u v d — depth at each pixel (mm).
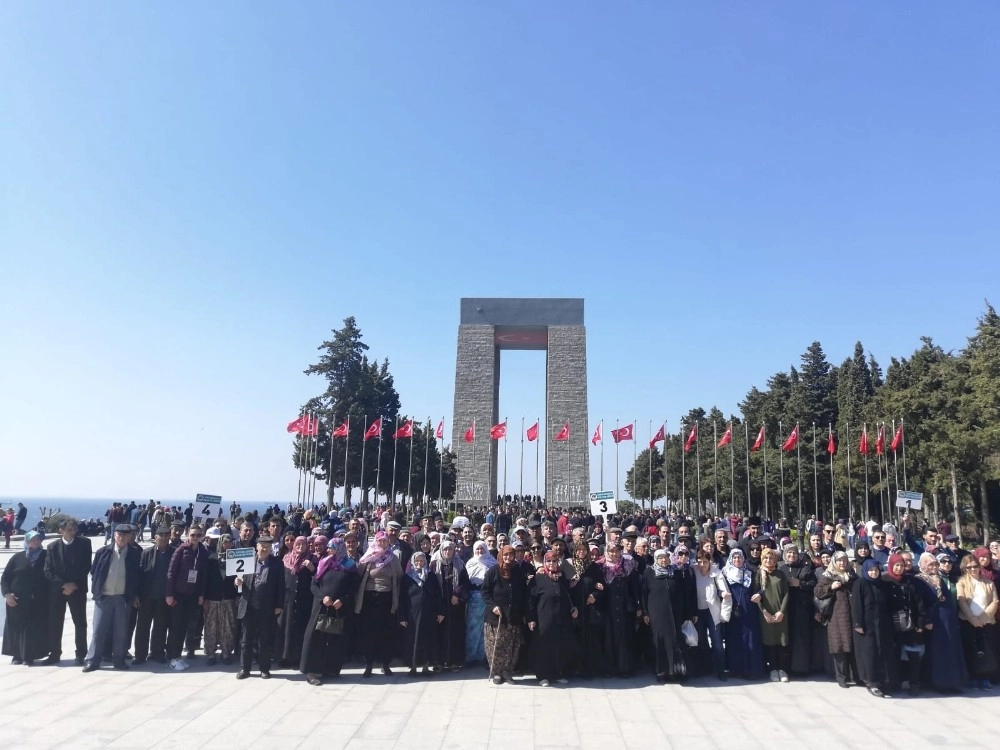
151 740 8062
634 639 11547
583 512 45156
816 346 75312
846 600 10914
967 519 49125
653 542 12633
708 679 11266
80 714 9047
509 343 69000
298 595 11758
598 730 8625
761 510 63188
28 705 9453
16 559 12055
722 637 11414
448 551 11945
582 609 11305
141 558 12227
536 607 11016
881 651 10414
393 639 11578
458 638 11836
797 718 9211
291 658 11500
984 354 41750
